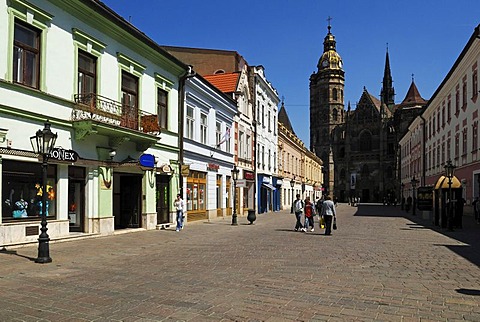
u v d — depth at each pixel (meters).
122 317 6.51
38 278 9.35
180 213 21.52
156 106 22.09
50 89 14.97
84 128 15.88
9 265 10.75
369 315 6.67
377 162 117.00
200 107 27.62
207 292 8.13
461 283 9.05
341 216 39.75
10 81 13.30
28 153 13.82
